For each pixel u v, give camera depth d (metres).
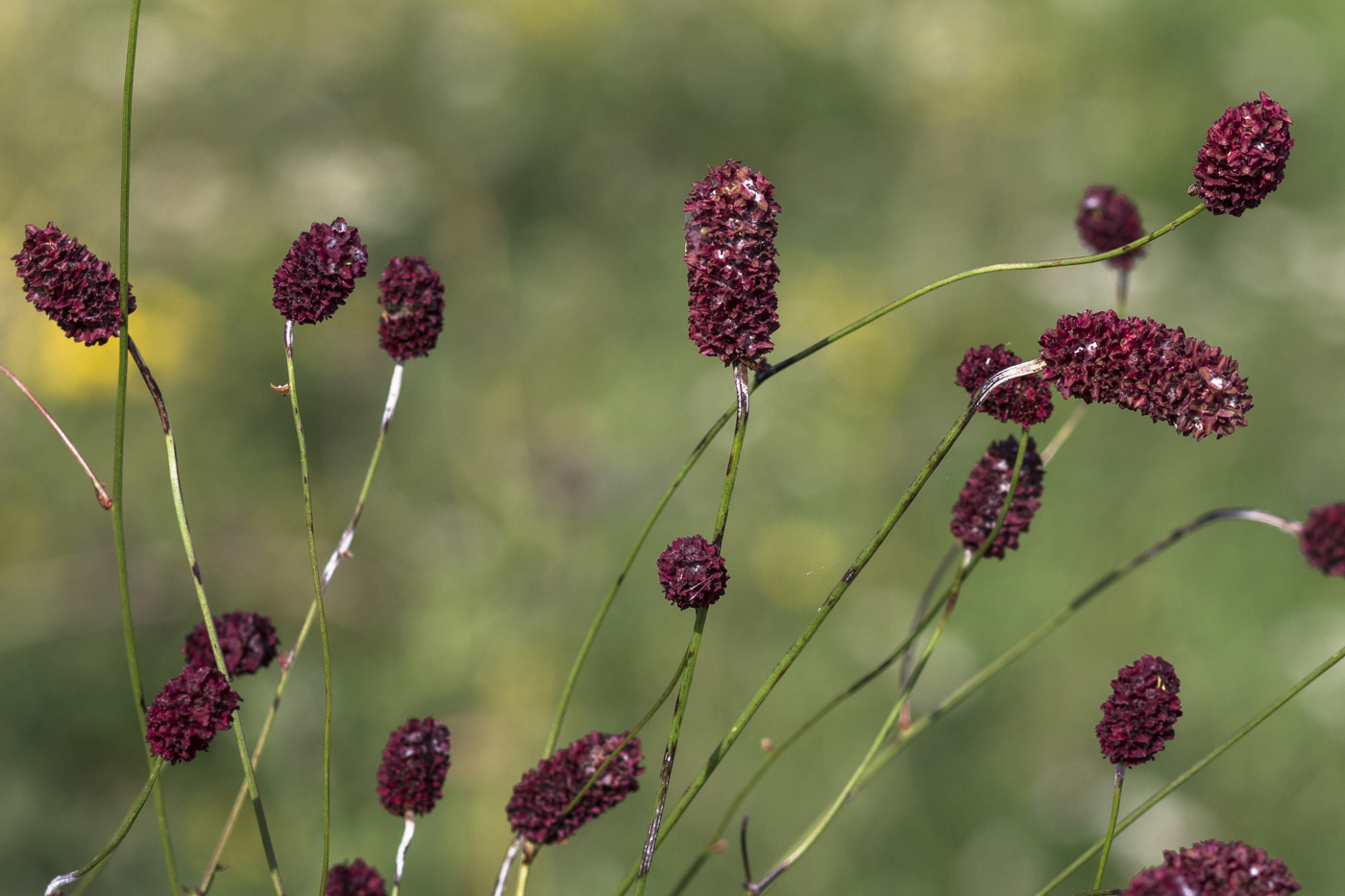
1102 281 5.27
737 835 3.46
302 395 4.65
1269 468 4.54
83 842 3.34
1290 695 1.22
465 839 3.34
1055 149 5.96
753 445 4.71
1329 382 4.74
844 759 3.64
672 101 6.08
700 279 1.16
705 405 4.86
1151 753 1.19
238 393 4.63
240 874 3.31
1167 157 5.91
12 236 4.45
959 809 3.54
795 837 3.47
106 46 4.88
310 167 5.06
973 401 1.14
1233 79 6.00
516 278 5.41
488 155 5.50
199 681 1.15
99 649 3.78
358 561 4.16
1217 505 4.44
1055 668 3.94
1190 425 1.12
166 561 4.11
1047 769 3.65
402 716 3.65
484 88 5.69
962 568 1.47
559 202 5.74
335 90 5.38
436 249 5.17
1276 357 4.89
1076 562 4.29
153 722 1.14
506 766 3.52
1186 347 1.13
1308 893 3.38
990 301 5.37
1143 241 1.18
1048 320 5.29
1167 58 6.18
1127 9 6.22
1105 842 1.22
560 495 4.13
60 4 4.78
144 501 4.24
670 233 5.72
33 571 3.92
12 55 4.61
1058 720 3.80
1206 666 3.96
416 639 3.83
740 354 1.17
